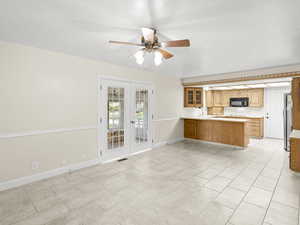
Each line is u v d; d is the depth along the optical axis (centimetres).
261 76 430
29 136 273
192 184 268
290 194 235
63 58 310
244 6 161
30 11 169
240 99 684
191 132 592
